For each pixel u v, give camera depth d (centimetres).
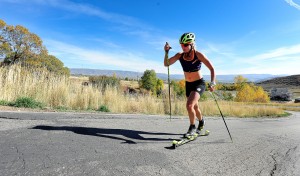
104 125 493
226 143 425
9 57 3644
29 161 263
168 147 366
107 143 357
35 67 915
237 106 1755
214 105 1554
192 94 414
